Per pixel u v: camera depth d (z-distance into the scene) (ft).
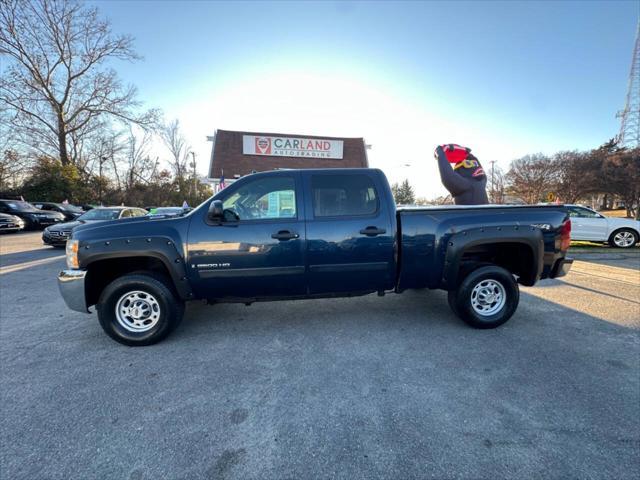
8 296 17.24
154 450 6.45
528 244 11.97
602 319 13.25
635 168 74.54
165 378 9.05
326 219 11.31
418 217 11.67
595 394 8.13
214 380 8.93
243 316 13.75
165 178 125.29
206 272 10.94
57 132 90.22
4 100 80.69
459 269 12.25
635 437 6.68
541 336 11.59
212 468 6.00
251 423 7.20
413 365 9.61
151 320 11.10
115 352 10.64
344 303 15.35
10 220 48.98
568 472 5.84
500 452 6.30
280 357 10.19
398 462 6.09
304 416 7.41
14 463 6.14
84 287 10.66
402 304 15.17
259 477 5.81
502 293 12.19
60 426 7.15
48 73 86.63
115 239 10.64
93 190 100.53
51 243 33.94
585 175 83.76
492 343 11.04
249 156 67.72
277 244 11.06
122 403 7.95
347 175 11.76
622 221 34.58
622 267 24.34
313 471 5.91
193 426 7.13
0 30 76.13
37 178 82.69
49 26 82.89
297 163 68.54
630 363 9.64
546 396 8.05
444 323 12.87
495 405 7.72
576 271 22.81
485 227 11.79
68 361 10.06
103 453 6.38
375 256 11.53
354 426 7.06
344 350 10.62
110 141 107.96
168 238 10.75
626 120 139.13
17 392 8.42
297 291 11.64
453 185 17.57
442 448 6.42
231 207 11.32
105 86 92.63
